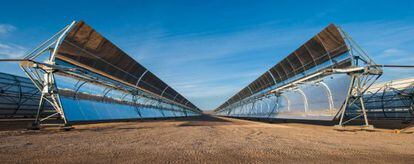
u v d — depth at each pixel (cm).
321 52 2323
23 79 3219
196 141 1259
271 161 784
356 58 1905
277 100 3788
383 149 993
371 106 2981
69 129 1827
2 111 2819
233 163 757
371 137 1429
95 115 2780
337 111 2017
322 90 2366
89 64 2505
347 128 1873
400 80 2997
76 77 2469
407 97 2538
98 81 2789
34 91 3278
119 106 3822
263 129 2073
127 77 3550
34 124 1798
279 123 3084
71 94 2470
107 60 2764
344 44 1934
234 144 1151
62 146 1047
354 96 1892
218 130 1981
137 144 1130
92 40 2252
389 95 2766
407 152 928
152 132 1750
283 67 3238
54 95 1852
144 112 4878
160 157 834
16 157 816
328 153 909
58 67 1811
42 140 1232
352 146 1076
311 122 3100
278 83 3709
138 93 4241
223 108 11481
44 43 1750
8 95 2891
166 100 6619
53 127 1967
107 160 782
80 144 1109
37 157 819
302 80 2780
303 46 2514
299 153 911
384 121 2697
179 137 1444
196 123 3097
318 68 2498
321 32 2088
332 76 2238
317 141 1258
